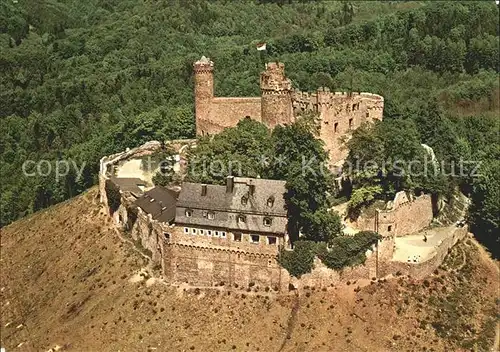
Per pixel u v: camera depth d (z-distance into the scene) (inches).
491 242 6048.2
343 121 6053.2
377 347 4771.2
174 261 5221.5
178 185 6151.6
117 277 5477.4
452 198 6245.1
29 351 5221.5
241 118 6387.8
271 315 4923.7
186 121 7450.8
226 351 4776.1
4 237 7007.9
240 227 4982.8
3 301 6013.8
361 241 5073.8
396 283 5132.9
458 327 4965.6
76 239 6220.5
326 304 4965.6
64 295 5625.0
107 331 5059.1
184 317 5009.8
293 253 4977.9
